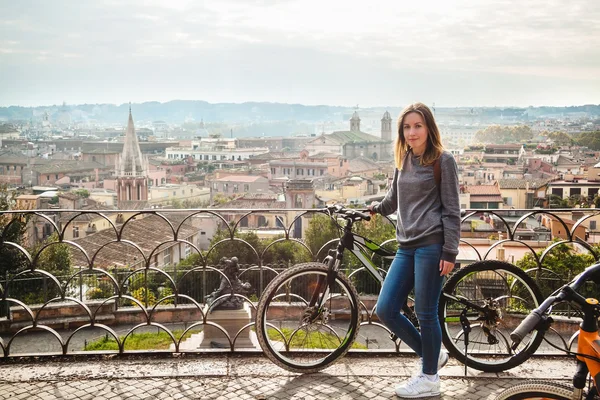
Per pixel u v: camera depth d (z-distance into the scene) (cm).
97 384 376
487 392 369
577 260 1187
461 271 404
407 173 365
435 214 358
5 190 3512
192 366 402
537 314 258
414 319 389
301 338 411
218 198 10025
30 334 1522
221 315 984
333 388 373
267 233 3959
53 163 15975
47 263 1817
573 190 6962
